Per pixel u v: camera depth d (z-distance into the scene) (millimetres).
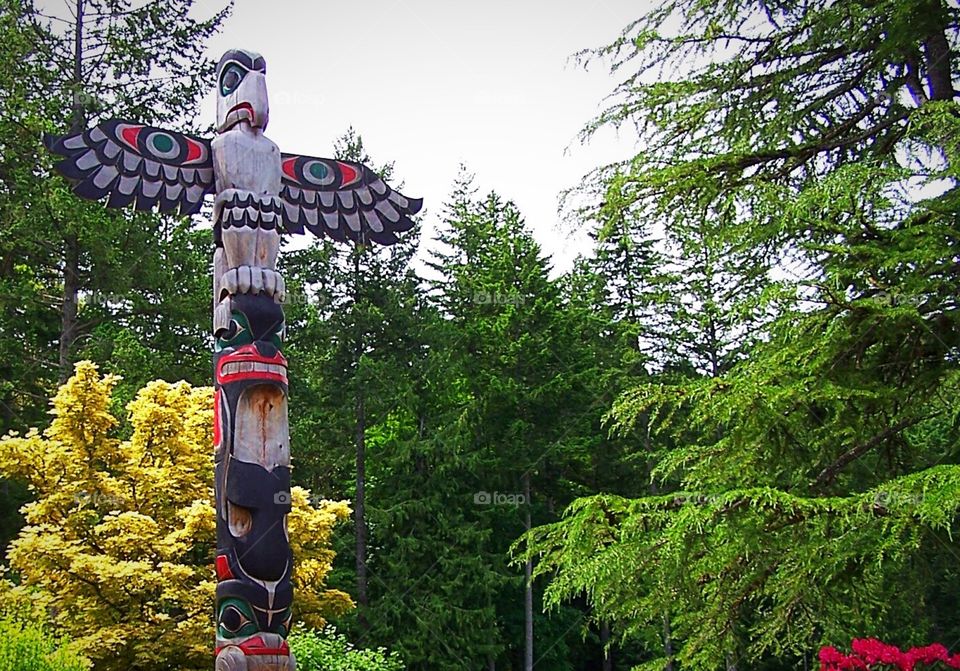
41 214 16344
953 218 8039
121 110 17391
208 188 7836
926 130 8070
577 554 7363
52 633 9711
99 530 10375
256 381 7039
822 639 8180
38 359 18000
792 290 7488
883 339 8234
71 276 17031
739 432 8438
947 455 8852
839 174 7418
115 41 17375
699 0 9203
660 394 8242
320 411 22391
